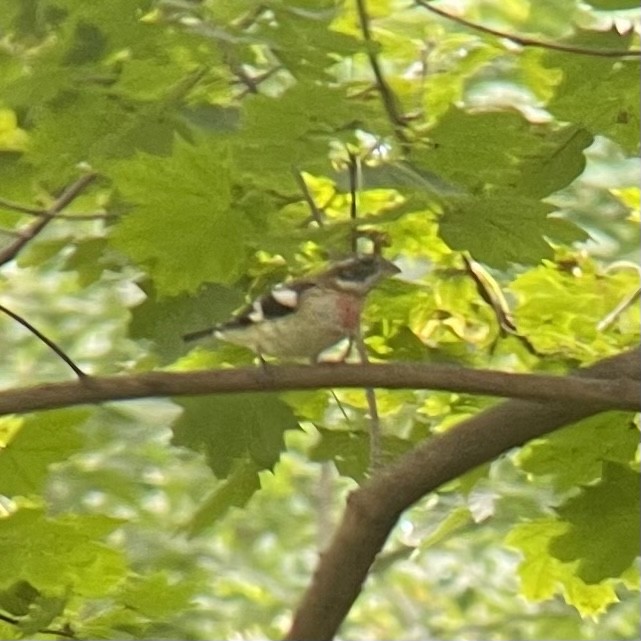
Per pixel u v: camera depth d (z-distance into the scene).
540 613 21.30
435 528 11.77
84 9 9.19
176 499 19.62
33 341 22.58
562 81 9.68
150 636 10.22
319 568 9.51
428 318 11.66
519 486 12.03
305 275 10.12
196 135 8.62
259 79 9.59
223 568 23.42
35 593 10.23
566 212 13.59
